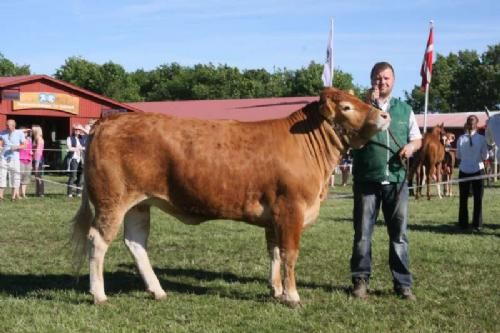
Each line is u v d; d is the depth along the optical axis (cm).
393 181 669
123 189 622
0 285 737
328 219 1334
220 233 1110
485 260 884
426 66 2234
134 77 8000
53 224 1209
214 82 7612
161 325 581
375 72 670
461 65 8906
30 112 3203
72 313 613
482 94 8050
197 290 722
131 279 774
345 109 623
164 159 618
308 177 623
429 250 959
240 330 569
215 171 616
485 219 1384
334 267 840
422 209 1602
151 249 968
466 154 1237
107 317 605
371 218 684
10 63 8081
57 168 3231
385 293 700
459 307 645
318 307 646
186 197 624
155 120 629
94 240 630
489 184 2495
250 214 628
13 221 1247
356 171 681
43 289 717
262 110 4331
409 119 676
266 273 813
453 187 2391
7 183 1984
